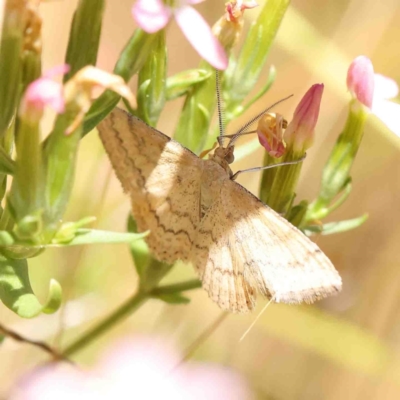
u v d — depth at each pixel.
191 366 0.21
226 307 0.17
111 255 0.21
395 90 0.18
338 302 0.22
